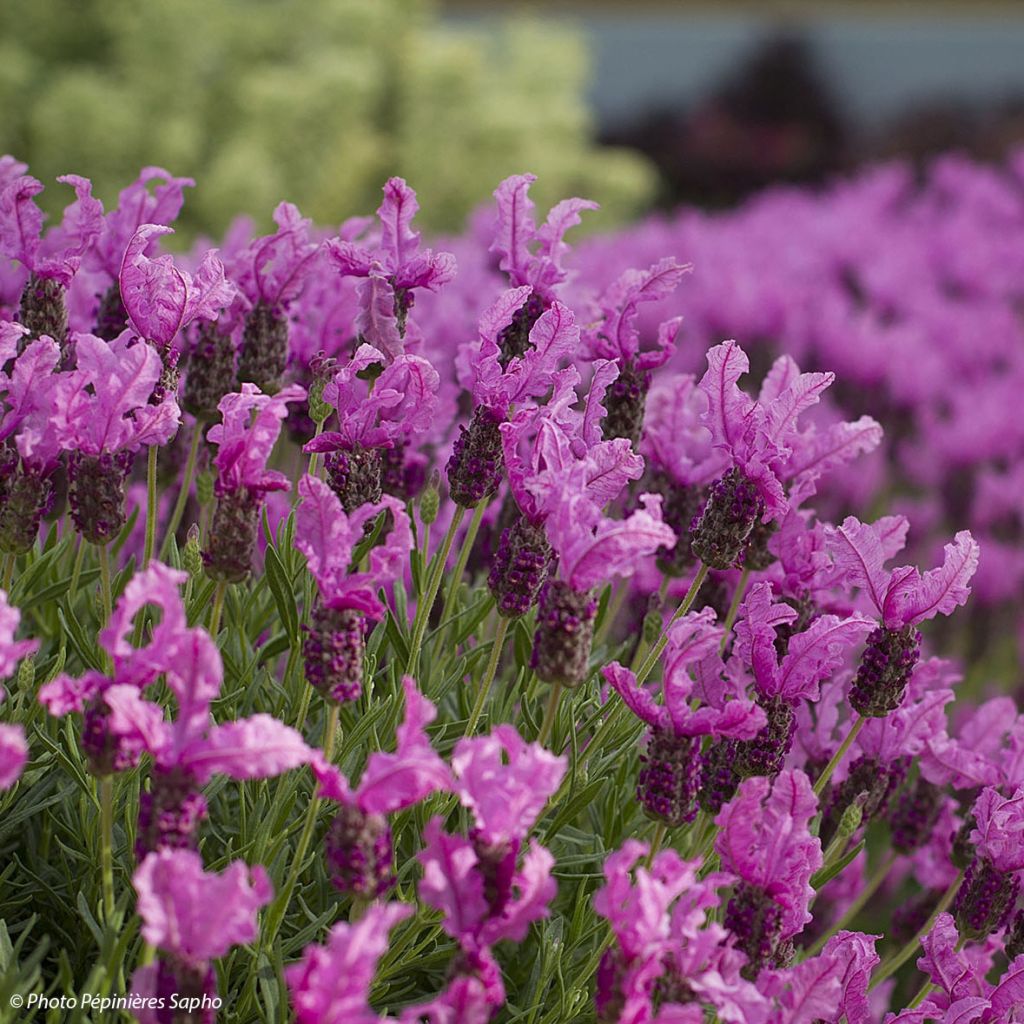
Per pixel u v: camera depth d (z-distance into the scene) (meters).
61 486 0.90
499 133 3.70
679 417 0.90
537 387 0.84
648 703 0.80
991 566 1.20
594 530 0.80
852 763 0.90
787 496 0.88
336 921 0.85
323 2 3.65
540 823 0.86
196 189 3.21
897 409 1.52
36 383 0.82
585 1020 0.84
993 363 1.79
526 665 0.89
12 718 0.83
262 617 0.90
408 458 0.92
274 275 0.90
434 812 0.83
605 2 7.32
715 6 7.21
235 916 0.74
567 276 0.89
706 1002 0.80
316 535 0.78
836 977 0.78
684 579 0.94
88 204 0.88
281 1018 0.80
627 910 0.76
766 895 0.79
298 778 0.83
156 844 0.75
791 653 0.83
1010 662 1.32
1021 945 0.85
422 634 0.87
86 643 0.85
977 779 0.89
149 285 0.84
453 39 4.00
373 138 3.62
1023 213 2.39
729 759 0.84
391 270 0.87
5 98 3.19
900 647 0.84
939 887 0.93
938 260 2.10
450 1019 0.75
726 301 1.60
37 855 0.85
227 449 0.80
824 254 2.04
